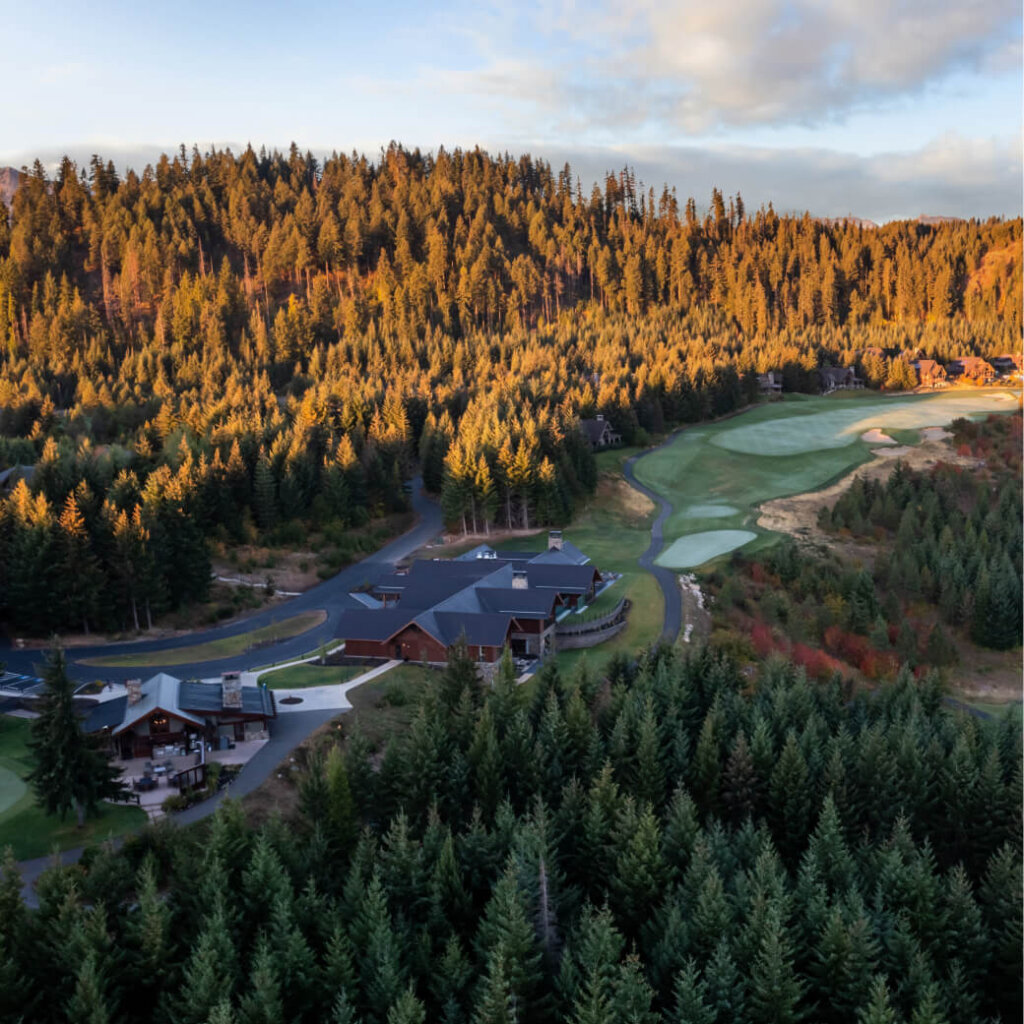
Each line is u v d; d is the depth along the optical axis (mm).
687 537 117625
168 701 61375
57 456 110562
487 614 80000
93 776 50938
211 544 108188
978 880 51875
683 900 44531
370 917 40781
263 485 111812
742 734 57188
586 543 117000
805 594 99688
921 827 55844
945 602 100875
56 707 50281
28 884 45906
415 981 39594
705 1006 37500
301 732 63531
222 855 43594
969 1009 39719
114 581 88438
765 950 39656
